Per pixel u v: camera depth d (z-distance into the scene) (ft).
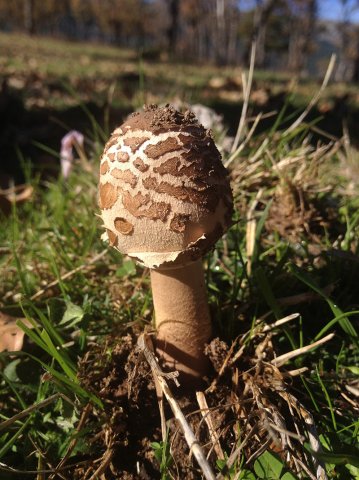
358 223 0.83
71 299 0.69
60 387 0.50
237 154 0.86
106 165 0.48
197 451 0.43
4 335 0.60
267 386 0.53
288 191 0.81
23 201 1.04
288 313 0.65
